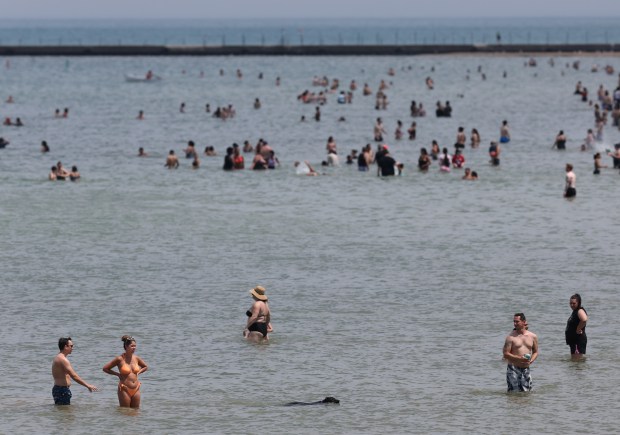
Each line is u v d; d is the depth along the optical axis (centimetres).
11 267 11931
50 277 11456
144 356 8719
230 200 16525
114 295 10688
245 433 7031
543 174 19200
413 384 8019
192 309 10175
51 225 14438
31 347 8950
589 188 17588
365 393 7825
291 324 9669
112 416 7344
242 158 19962
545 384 8006
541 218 14988
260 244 13238
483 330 9444
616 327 9525
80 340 9156
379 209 15725
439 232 14012
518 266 11994
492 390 7888
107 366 7544
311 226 14438
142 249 12925
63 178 18562
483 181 18362
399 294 10738
